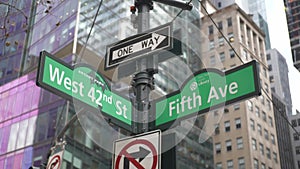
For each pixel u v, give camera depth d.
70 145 29.69
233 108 67.19
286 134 88.25
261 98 73.00
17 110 40.53
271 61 111.06
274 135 72.31
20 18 45.50
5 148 39.00
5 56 45.50
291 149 88.62
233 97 3.99
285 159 82.69
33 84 40.53
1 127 40.97
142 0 4.59
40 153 35.12
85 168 29.77
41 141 35.72
